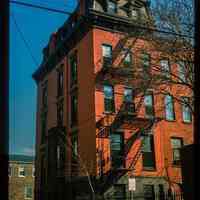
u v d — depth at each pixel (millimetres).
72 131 30953
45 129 37344
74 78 32094
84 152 28297
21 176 54281
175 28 19484
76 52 32031
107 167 26703
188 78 20266
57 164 31562
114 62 28891
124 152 27656
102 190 25922
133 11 30875
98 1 30266
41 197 35062
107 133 27484
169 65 21016
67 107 32625
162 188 28297
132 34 21875
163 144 29641
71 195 28438
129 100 28781
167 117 30562
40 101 39719
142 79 21094
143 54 22203
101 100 28125
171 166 29406
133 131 28500
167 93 21609
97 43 29156
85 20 29594
